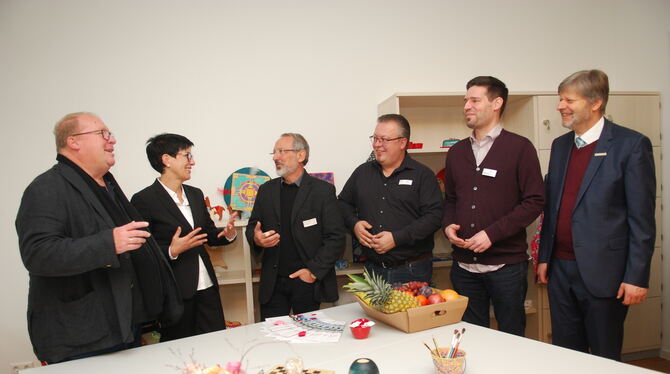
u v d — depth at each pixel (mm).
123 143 2766
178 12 2820
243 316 2904
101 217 1568
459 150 2289
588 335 1922
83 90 2723
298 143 2328
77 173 1575
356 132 3043
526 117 2916
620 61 3340
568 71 3303
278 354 1416
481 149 2209
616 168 1821
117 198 1805
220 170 2873
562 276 2000
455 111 3154
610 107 2957
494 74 3215
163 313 1904
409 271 2305
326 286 2303
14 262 2637
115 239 1394
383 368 1270
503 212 2102
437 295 1645
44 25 2674
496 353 1354
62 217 1471
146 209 2148
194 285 2146
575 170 1973
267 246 2176
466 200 2182
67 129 1573
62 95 2697
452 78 3164
